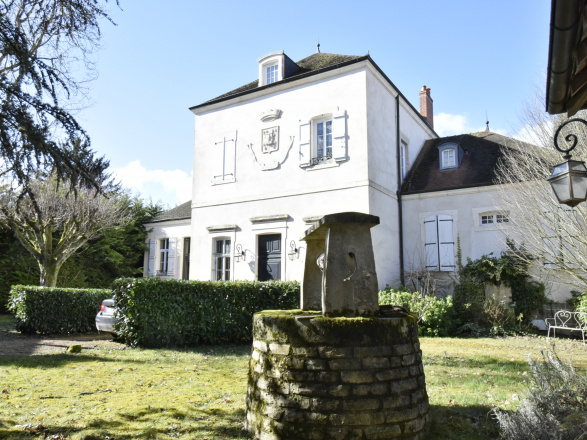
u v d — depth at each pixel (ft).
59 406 16.71
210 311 34.09
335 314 14.11
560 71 12.08
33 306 40.04
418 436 13.48
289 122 51.26
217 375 22.81
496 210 45.52
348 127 47.03
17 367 24.07
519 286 42.60
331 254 14.52
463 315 41.98
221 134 56.95
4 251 64.64
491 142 55.57
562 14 10.02
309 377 13.09
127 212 71.72
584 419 12.55
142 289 31.37
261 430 13.60
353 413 12.68
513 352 30.12
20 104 19.08
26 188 19.95
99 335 41.01
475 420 15.61
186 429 14.57
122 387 19.90
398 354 13.61
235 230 53.42
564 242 35.32
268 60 54.75
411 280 47.11
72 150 20.99
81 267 67.36
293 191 49.60
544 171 35.70
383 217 47.52
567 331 40.55
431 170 54.95
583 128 32.99
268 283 37.50
